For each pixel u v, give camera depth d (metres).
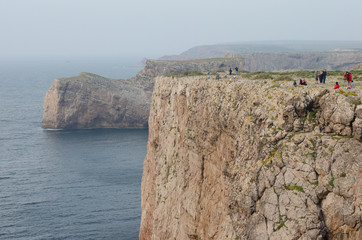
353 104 22.08
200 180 39.53
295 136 23.56
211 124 36.69
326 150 22.12
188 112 46.41
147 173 62.59
